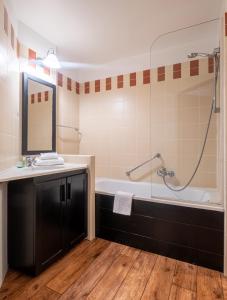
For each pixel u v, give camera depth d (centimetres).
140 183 252
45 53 221
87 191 199
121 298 124
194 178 223
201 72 219
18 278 140
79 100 302
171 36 215
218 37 198
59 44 233
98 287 133
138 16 184
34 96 207
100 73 286
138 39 223
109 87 280
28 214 139
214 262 153
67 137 276
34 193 137
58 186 159
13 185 145
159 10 176
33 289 130
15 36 176
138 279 142
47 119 227
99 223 203
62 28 202
